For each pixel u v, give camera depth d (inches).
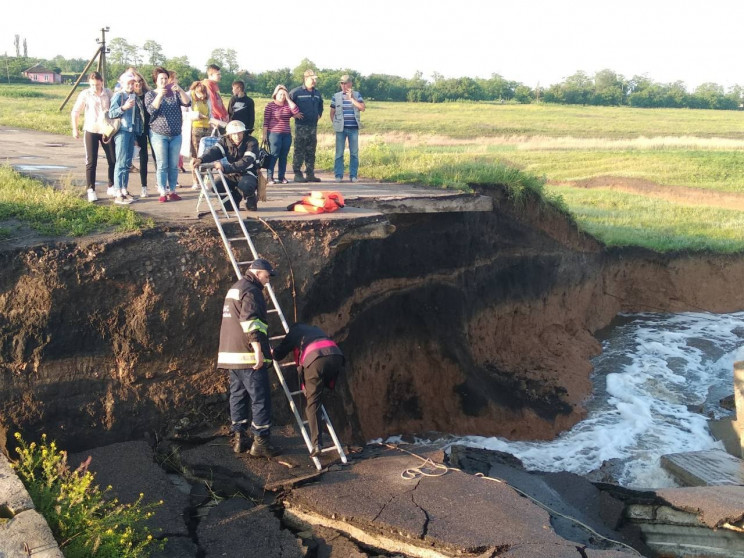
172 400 326.0
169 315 323.0
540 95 4274.1
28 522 215.9
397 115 2642.7
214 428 329.1
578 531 302.2
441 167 644.1
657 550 347.3
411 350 497.7
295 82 3267.7
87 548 219.8
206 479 294.8
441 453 324.2
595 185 1269.7
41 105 1595.7
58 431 303.7
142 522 260.8
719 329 748.0
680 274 800.9
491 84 4256.9
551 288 663.8
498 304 592.4
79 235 323.9
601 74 4559.5
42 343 300.8
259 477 290.0
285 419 345.7
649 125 2571.4
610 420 550.0
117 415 314.7
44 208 350.6
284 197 468.1
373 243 456.8
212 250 338.6
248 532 264.4
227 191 364.8
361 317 451.2
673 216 973.8
